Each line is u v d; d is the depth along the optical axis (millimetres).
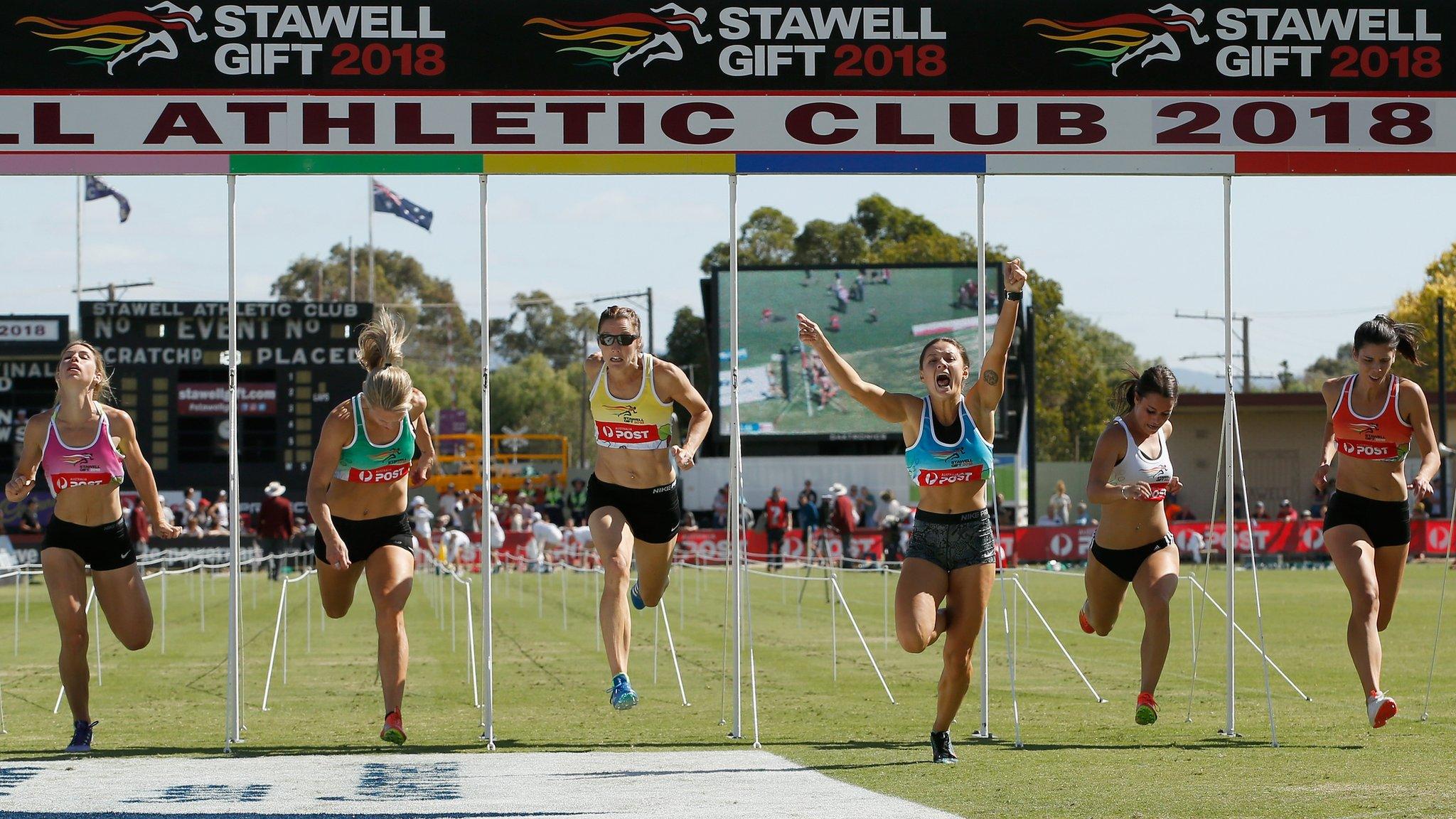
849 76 10836
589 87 10734
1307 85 11047
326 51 10633
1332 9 11070
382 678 9930
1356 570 10320
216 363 39375
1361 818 6594
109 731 11391
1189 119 10984
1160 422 10477
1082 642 19469
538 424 99188
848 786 7762
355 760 9258
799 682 14773
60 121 10555
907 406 8961
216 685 15008
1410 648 17922
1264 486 61188
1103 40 10961
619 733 10930
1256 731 10578
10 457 39844
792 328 50188
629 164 10742
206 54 10594
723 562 42125
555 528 40250
